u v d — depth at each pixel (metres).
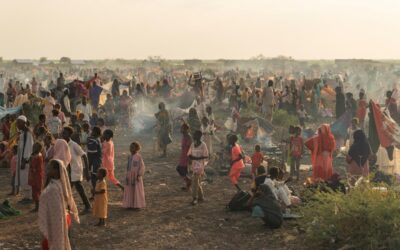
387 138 14.91
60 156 11.16
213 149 20.09
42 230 7.72
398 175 13.61
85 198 11.97
